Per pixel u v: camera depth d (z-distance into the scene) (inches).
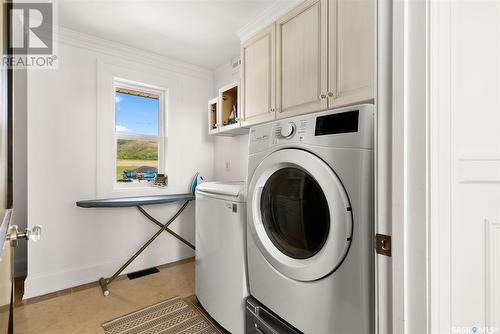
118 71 98.4
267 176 50.0
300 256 45.2
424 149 22.6
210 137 123.8
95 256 93.8
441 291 23.4
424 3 22.5
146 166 110.0
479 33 26.6
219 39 94.0
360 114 35.4
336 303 37.2
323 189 38.2
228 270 58.8
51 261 85.2
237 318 56.1
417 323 23.0
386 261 25.0
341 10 53.1
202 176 121.5
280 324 46.7
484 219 26.1
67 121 88.0
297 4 67.2
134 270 101.6
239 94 84.7
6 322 32.3
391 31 24.6
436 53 22.9
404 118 23.5
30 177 81.5
